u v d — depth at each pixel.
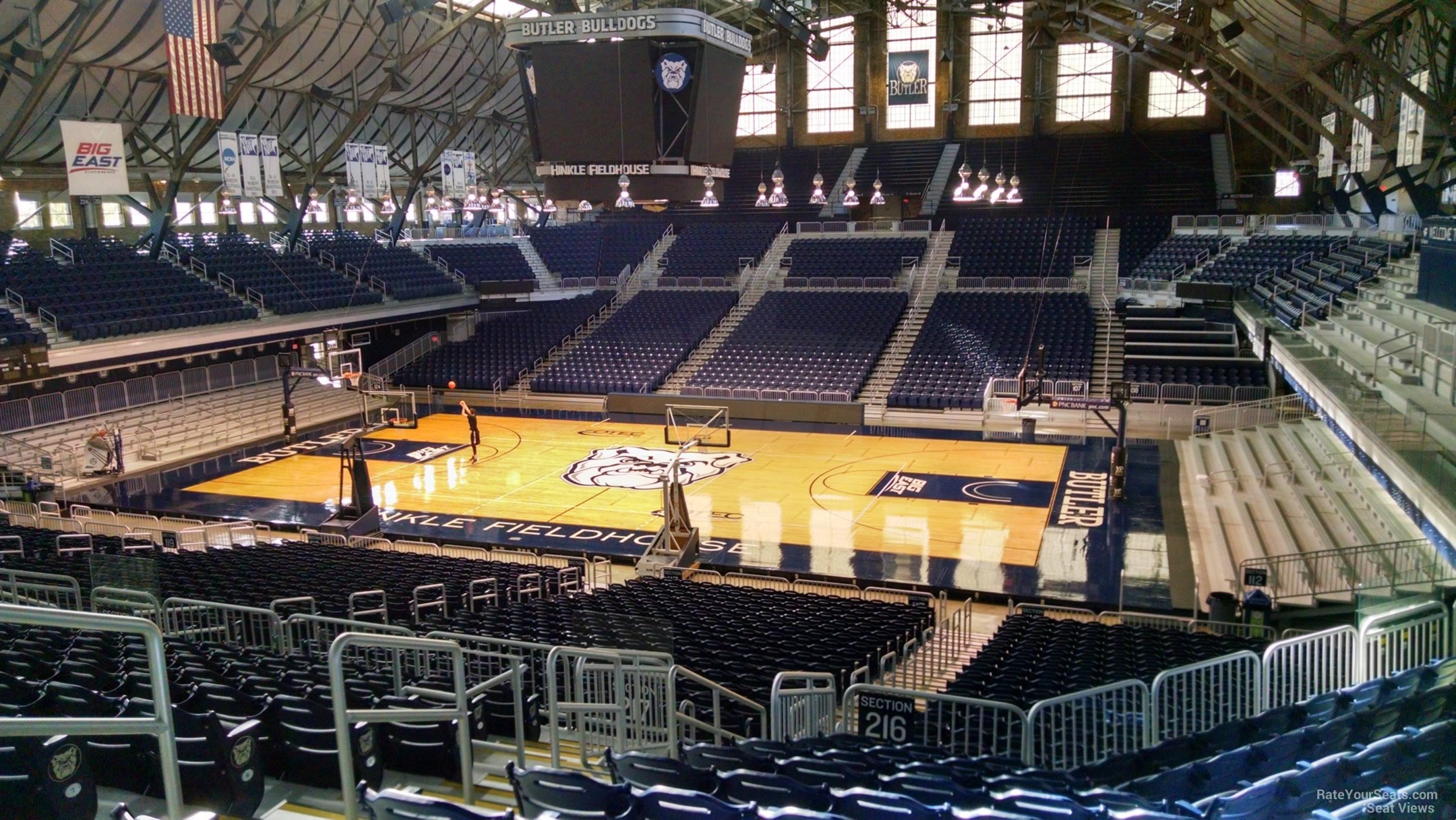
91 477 30.11
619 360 43.38
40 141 34.06
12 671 8.78
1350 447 21.39
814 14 47.53
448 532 25.52
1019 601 20.55
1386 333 23.73
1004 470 30.47
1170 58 48.84
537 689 11.30
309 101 41.62
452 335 49.41
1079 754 10.55
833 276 47.72
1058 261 45.69
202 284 37.66
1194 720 10.23
